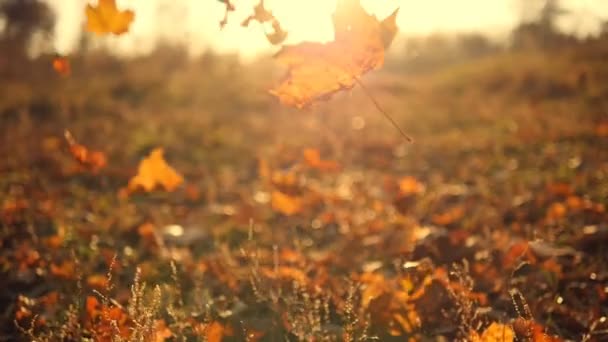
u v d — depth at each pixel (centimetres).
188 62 1953
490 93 1534
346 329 286
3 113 1170
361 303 342
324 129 1156
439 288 320
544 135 919
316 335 307
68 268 384
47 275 391
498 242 434
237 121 1219
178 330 314
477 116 1215
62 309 346
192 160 885
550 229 459
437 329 312
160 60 1938
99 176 687
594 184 628
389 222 539
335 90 255
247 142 1030
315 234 530
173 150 927
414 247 414
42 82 1591
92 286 368
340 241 505
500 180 699
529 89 1470
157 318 330
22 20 1952
